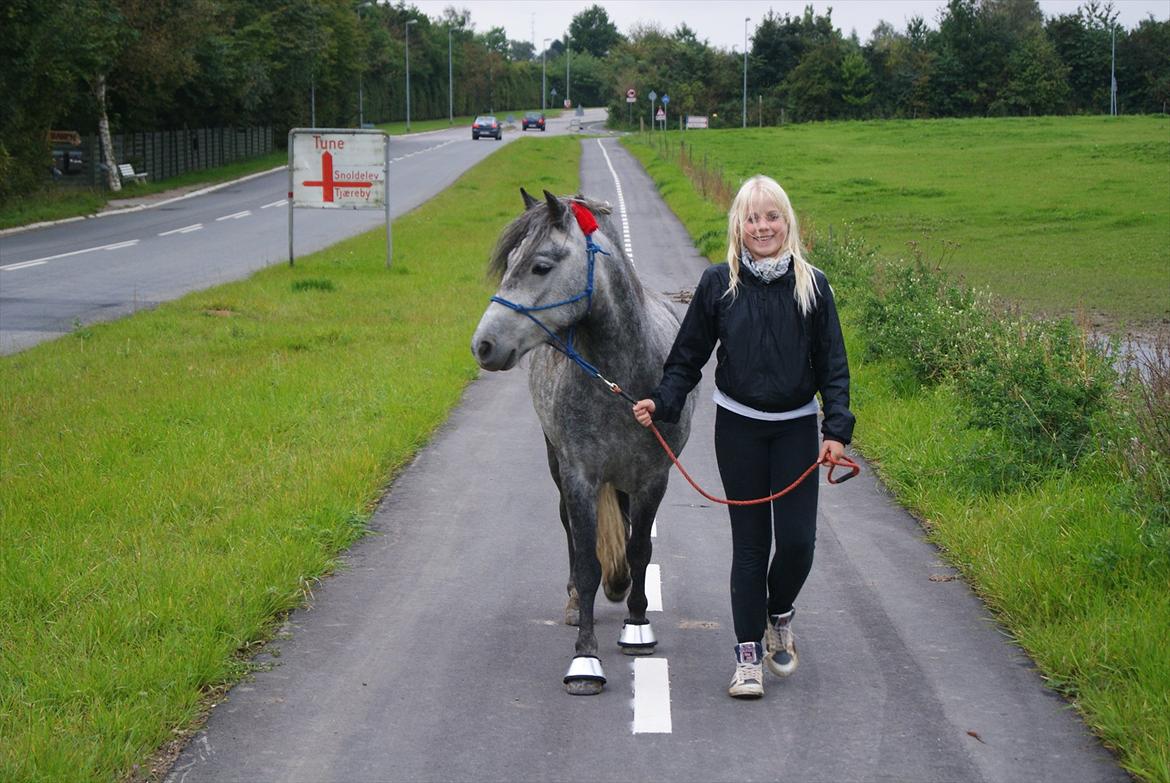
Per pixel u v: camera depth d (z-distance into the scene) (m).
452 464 9.35
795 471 4.88
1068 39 95.94
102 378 12.29
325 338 15.42
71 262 25.17
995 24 95.81
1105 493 7.26
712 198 37.38
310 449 9.32
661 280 22.08
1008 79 95.31
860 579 6.64
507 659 5.54
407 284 21.22
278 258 25.88
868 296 14.01
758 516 5.00
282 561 6.59
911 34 104.50
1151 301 18.52
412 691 5.16
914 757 4.52
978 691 5.12
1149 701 4.71
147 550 6.75
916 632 5.84
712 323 4.99
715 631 5.93
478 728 4.80
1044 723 4.80
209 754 4.54
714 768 4.45
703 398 12.25
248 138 67.62
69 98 40.34
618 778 4.38
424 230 31.45
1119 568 6.05
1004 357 8.95
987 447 8.30
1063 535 6.63
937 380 11.29
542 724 4.84
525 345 4.95
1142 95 95.44
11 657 5.23
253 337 15.30
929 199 38.22
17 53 35.62
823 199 38.56
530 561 7.02
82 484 8.22
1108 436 7.92
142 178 49.78
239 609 5.82
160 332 15.62
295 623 5.96
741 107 104.38
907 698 5.06
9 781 4.10
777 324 4.82
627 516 5.73
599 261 5.06
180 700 4.87
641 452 5.29
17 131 38.09
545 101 155.88
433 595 6.42
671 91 104.62
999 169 48.41
